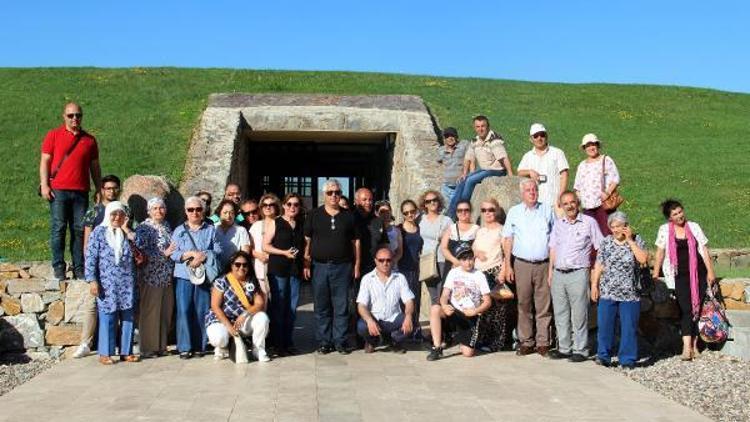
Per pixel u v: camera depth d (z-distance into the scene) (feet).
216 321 31.01
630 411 22.90
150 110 75.61
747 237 51.57
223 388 25.86
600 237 31.37
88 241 31.48
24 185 57.16
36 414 22.59
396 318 32.58
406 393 25.05
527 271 32.40
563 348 31.55
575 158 70.69
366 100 75.15
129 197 36.94
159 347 32.14
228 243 32.63
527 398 24.45
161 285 32.07
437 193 36.60
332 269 32.30
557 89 97.14
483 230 34.19
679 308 33.91
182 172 58.39
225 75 91.25
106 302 30.76
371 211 34.63
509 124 77.71
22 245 46.68
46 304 34.73
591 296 31.53
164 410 22.88
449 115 77.20
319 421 21.57
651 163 71.10
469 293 32.01
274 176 87.86
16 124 69.77
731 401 25.13
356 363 30.45
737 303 35.04
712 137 81.97
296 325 40.73
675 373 29.81
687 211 58.23
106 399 24.40
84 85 84.79
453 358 31.65
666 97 98.17
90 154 35.42
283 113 67.82
